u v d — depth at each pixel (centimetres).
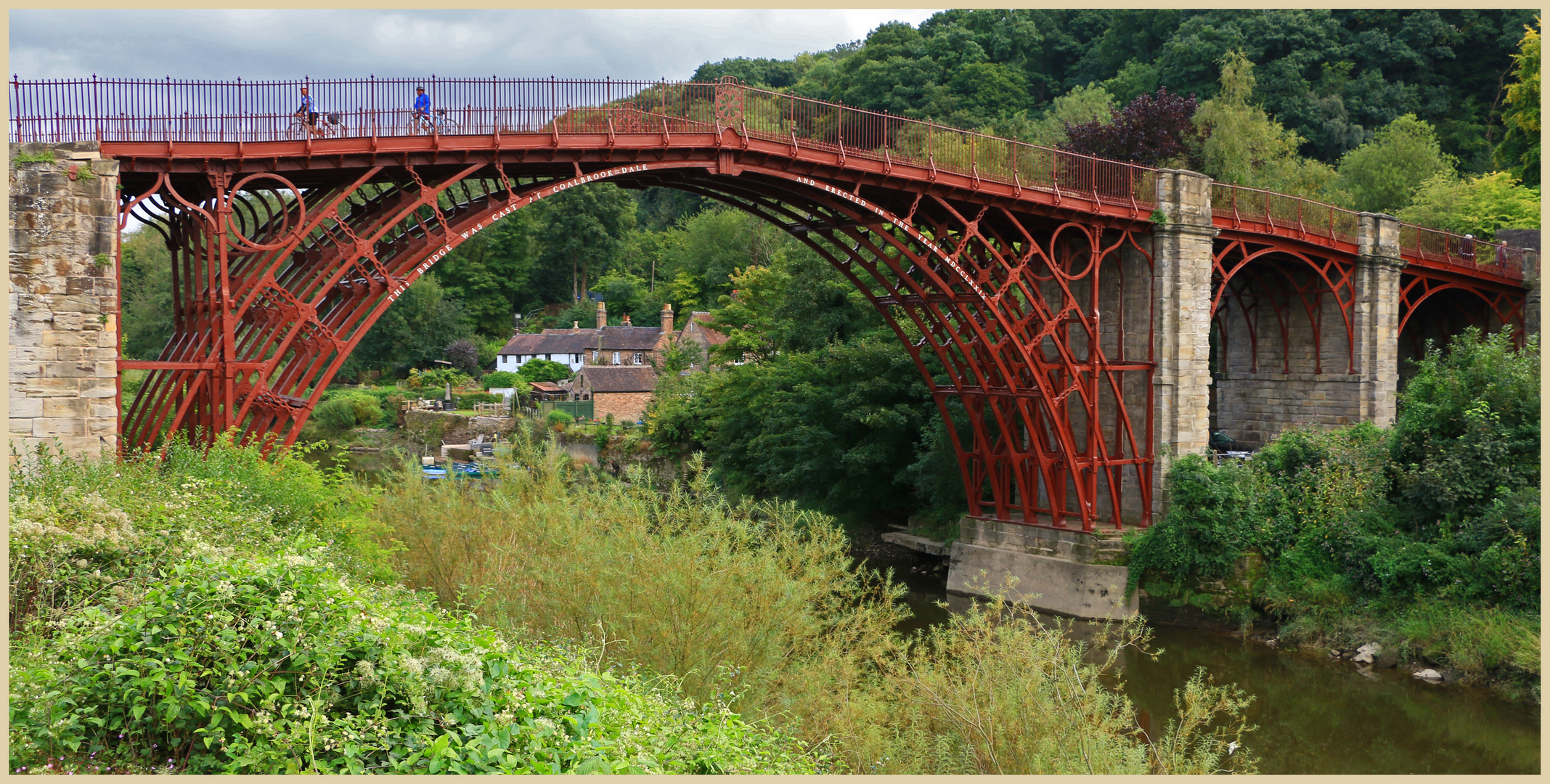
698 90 2361
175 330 1895
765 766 1019
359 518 1620
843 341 4166
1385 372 3444
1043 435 3073
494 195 2170
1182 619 2731
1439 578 2348
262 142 1789
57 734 708
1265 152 5009
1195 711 1330
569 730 869
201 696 746
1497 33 6212
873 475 3647
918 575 3344
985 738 1187
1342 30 6488
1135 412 2966
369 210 2077
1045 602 2872
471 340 8800
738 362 4966
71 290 1598
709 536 1415
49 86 1655
